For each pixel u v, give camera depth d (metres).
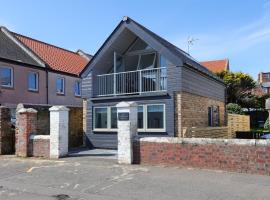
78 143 17.38
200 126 17.45
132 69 17.89
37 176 9.59
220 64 50.12
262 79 67.94
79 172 9.91
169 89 15.28
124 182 8.59
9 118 14.34
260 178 8.67
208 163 9.85
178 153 10.32
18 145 13.38
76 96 28.62
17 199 7.34
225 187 7.87
